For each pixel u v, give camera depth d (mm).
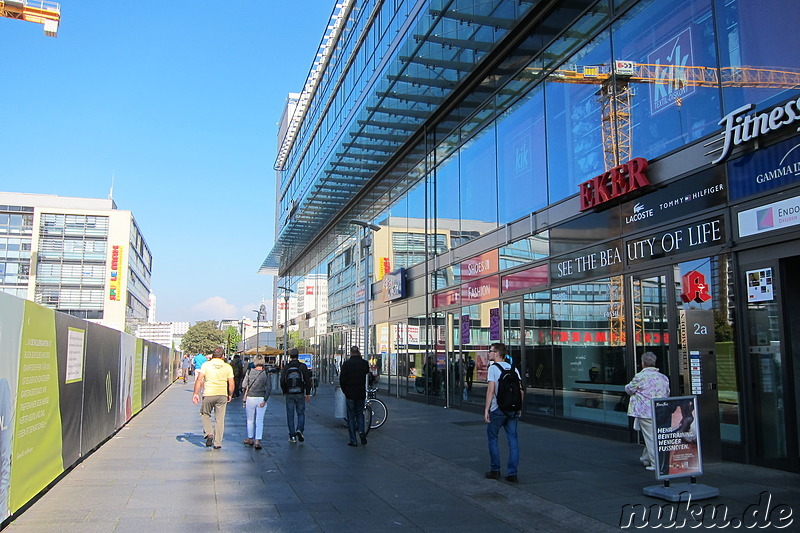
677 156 9922
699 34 9695
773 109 8016
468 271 17953
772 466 7949
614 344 11320
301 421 11461
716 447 8406
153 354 21812
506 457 9523
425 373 21172
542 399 13758
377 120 21734
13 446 5680
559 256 13258
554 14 13883
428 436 12055
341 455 9883
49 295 85375
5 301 5414
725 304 8812
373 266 28547
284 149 49031
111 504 6387
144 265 119375
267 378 10734
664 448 6602
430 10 15719
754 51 8641
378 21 21875
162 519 5809
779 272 8016
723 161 8906
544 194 14023
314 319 43781
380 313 27078
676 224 9852
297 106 42156
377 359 27297
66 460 7934
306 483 7629
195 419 15469
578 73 12898
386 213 26797
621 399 11078
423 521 5895
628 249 11008
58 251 86750
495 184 16453
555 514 6102
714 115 9312
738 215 8648
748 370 8367
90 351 9461
